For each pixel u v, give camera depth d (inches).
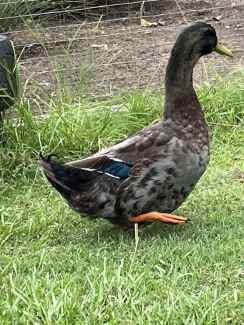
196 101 66.6
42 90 98.0
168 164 64.2
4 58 83.2
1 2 116.9
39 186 79.4
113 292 55.4
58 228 69.0
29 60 111.8
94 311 52.7
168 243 62.9
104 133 88.4
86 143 87.3
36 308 53.3
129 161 64.4
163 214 64.9
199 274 57.9
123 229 66.9
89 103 93.9
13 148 84.7
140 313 52.5
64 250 64.0
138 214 65.2
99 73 106.3
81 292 55.7
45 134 86.8
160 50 114.0
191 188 66.2
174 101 66.1
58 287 56.2
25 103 87.6
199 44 67.0
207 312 51.8
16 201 75.9
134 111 92.4
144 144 64.7
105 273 56.9
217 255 60.1
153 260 60.0
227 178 78.8
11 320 52.6
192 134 65.4
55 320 52.0
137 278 56.3
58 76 97.6
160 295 55.0
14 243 66.8
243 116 93.0
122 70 107.3
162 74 105.7
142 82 103.3
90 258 61.5
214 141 88.4
